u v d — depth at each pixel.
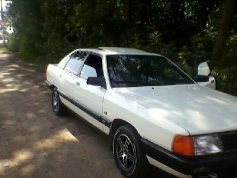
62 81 5.77
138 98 3.78
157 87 4.27
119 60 4.67
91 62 5.05
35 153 4.46
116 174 3.81
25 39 21.52
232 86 7.44
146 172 3.51
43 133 5.32
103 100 4.16
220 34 10.22
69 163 4.12
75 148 4.66
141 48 12.81
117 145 3.89
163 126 3.11
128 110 3.61
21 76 12.84
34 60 20.44
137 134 3.51
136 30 14.77
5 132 5.35
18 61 20.61
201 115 3.29
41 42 20.64
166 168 3.10
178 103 3.62
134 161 3.52
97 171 3.89
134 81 4.38
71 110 5.62
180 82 4.65
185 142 2.92
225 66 9.84
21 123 5.88
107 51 4.99
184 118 3.19
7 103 7.54
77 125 5.77
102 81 4.31
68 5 16.78
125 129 3.66
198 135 2.96
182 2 14.79
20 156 4.34
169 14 15.24
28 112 6.68
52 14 17.89
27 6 20.03
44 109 6.95
